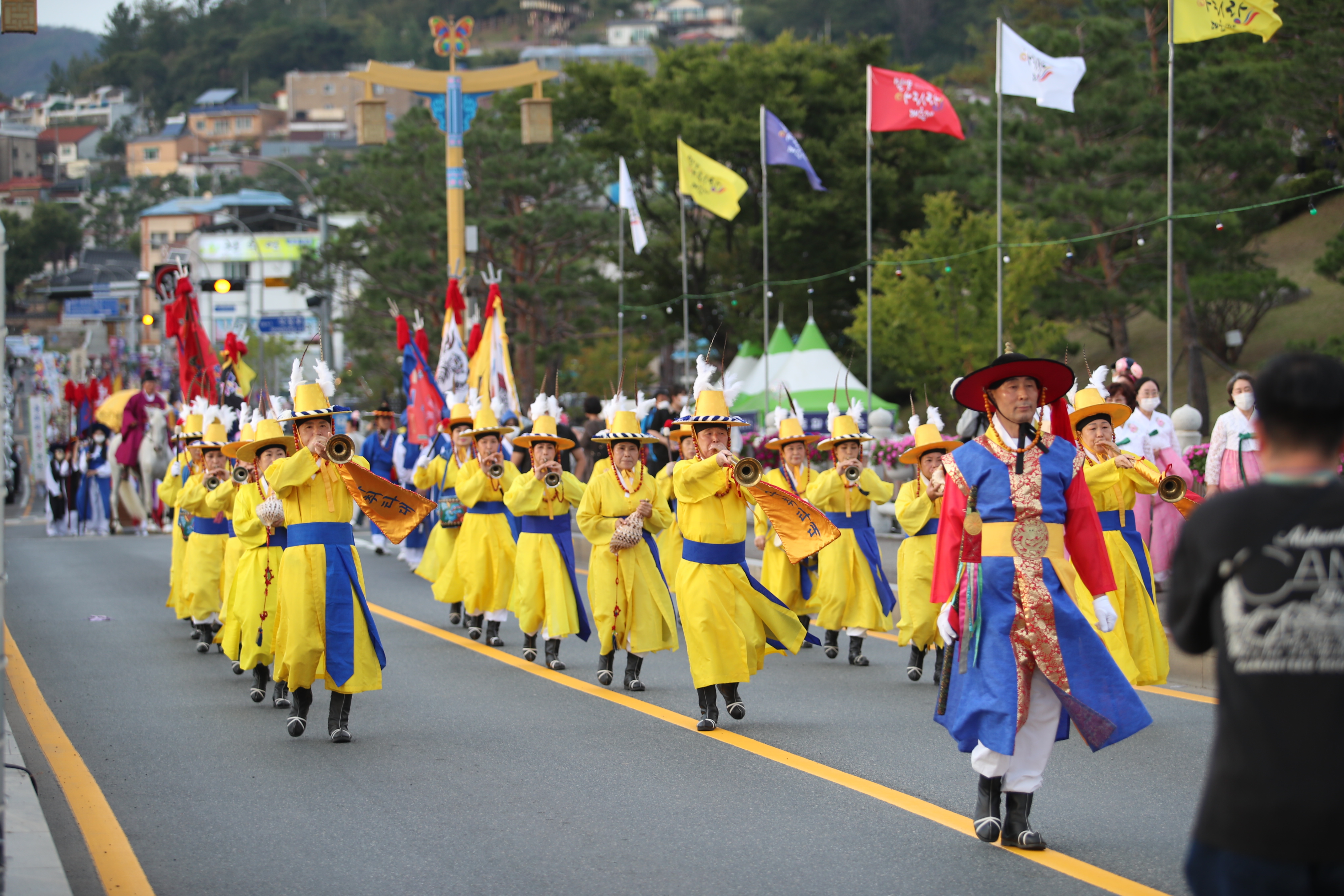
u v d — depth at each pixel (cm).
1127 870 853
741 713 1310
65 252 17950
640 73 6694
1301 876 488
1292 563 504
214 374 2720
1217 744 516
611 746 1216
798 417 1781
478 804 1022
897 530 2752
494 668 1639
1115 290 5191
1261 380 527
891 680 1559
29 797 979
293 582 1225
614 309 6356
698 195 3950
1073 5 9975
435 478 2066
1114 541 1380
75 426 5259
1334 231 6241
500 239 6419
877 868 862
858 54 6638
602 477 1486
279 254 11519
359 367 7212
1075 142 5312
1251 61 5303
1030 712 896
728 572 1298
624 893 818
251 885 838
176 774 1120
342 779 1100
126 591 2431
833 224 6278
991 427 928
